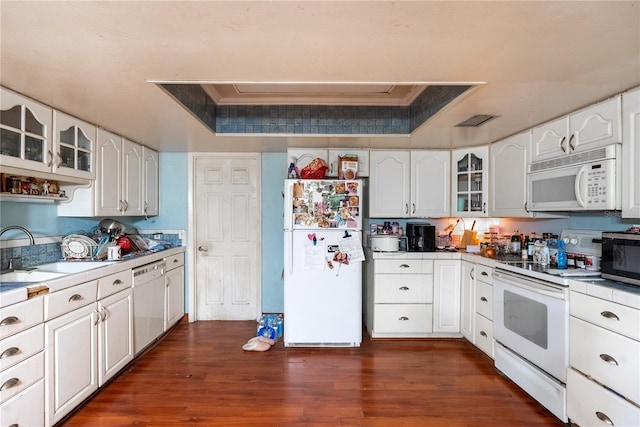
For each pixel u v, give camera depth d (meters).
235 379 2.67
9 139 1.97
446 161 3.73
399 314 3.49
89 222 3.29
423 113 2.83
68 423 2.11
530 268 2.47
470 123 2.70
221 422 2.13
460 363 2.97
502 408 2.30
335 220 3.25
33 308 1.85
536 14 1.23
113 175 3.03
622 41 1.43
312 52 1.54
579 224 2.73
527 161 2.85
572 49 1.50
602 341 1.82
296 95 3.09
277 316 3.83
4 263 2.38
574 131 2.33
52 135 2.27
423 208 3.75
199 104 2.70
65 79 1.83
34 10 1.19
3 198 2.35
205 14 1.23
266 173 4.08
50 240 2.77
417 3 1.17
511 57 1.58
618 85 1.89
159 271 3.37
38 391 1.89
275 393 2.47
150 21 1.27
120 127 2.85
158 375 2.73
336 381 2.64
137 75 1.78
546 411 2.26
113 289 2.59
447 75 1.79
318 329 3.27
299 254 3.25
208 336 3.59
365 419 2.17
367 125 3.24
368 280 3.78
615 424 1.73
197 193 4.08
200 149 3.84
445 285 3.49
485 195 3.46
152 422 2.13
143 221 4.04
